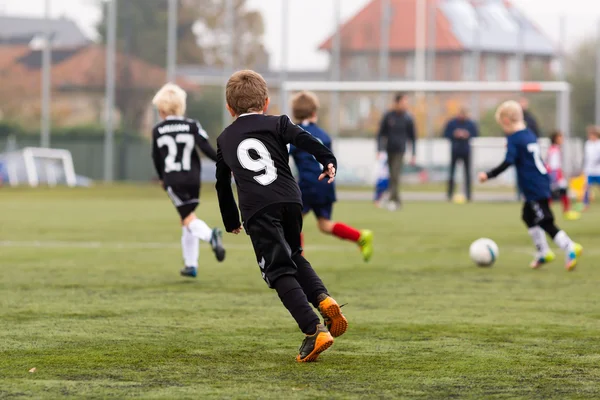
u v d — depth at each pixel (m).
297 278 8.40
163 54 56.44
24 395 6.97
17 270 15.22
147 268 15.66
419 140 57.22
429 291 13.20
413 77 59.69
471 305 11.88
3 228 23.70
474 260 16.28
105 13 57.31
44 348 8.83
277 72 58.81
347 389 7.21
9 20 57.25
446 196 43.16
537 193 15.84
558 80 61.19
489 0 62.28
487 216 29.80
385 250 19.20
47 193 42.38
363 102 57.81
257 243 8.22
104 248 19.00
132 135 56.06
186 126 14.30
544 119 58.62
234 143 8.40
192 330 9.88
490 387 7.31
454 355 8.62
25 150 52.91
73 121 56.50
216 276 14.69
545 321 10.63
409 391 7.16
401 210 32.94
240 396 6.96
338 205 36.19
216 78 57.69
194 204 14.27
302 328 8.09
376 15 59.34
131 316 10.77
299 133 8.21
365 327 10.18
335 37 58.91
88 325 10.12
